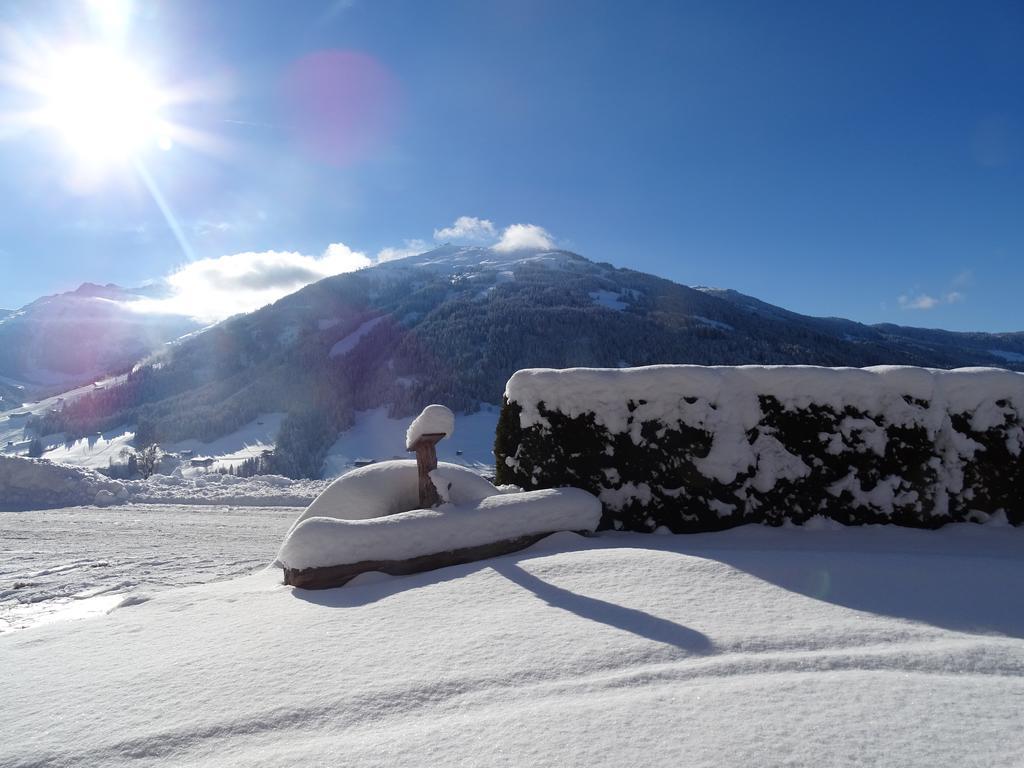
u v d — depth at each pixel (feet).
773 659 9.96
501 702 9.12
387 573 16.97
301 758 7.94
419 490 19.58
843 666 9.78
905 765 7.02
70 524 38.78
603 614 12.30
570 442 21.36
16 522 39.65
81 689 10.81
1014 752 7.23
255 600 16.02
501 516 18.26
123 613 15.89
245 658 11.58
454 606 13.56
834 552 16.20
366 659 11.03
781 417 20.71
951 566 14.60
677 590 13.44
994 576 13.96
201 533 35.27
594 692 9.21
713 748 7.47
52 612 19.26
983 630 11.27
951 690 8.81
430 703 9.29
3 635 14.79
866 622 11.49
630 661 10.17
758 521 20.34
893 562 14.84
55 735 9.18
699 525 20.27
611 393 21.18
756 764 7.12
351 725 8.84
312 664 11.01
